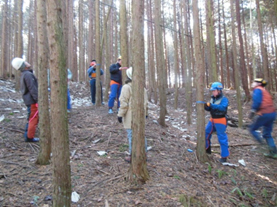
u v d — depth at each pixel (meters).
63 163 1.80
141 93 2.75
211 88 4.14
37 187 2.52
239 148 5.23
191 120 7.94
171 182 2.94
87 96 9.52
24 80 3.57
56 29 1.73
